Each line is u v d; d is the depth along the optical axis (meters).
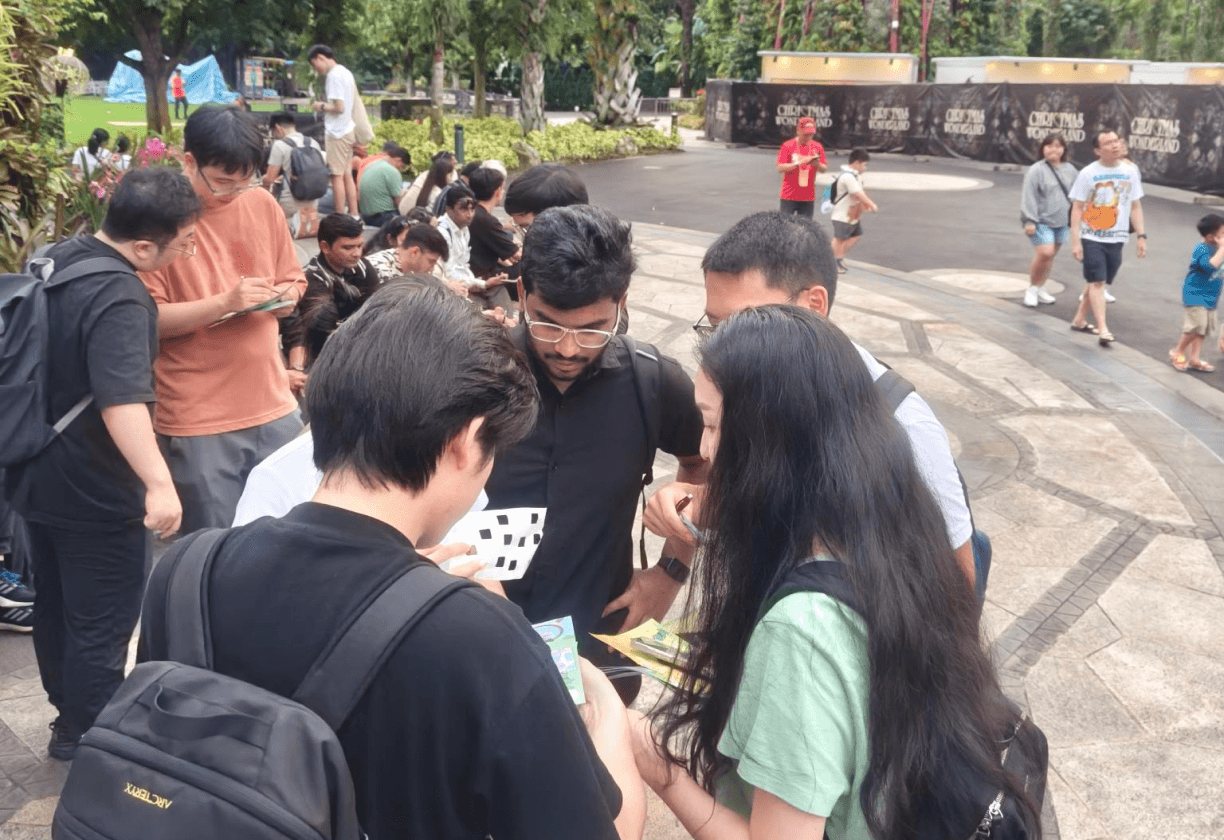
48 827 3.14
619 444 2.24
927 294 11.51
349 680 1.11
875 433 1.45
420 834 1.16
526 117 26.11
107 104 49.62
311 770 1.05
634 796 1.45
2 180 5.22
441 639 1.12
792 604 1.40
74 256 2.97
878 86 27.36
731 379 1.46
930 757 1.40
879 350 9.20
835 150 28.56
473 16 24.81
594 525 2.24
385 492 1.22
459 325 1.25
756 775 1.42
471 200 7.01
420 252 5.91
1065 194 10.64
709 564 1.54
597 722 1.53
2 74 5.10
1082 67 29.70
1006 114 24.33
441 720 1.12
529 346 2.15
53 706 3.72
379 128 23.66
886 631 1.37
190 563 1.22
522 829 1.15
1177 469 6.59
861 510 1.40
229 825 1.02
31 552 3.29
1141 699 4.11
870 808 1.42
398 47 26.45
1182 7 38.28
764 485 1.44
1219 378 8.59
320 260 5.36
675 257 13.30
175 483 3.93
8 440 2.90
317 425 1.25
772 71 31.55
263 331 3.99
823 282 2.20
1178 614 4.78
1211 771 3.67
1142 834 3.36
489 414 1.25
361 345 1.22
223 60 53.44
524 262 2.05
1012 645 4.48
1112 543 5.51
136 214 2.94
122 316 2.92
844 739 1.39
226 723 1.07
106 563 3.13
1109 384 8.35
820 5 36.31
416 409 1.19
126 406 2.94
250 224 3.91
